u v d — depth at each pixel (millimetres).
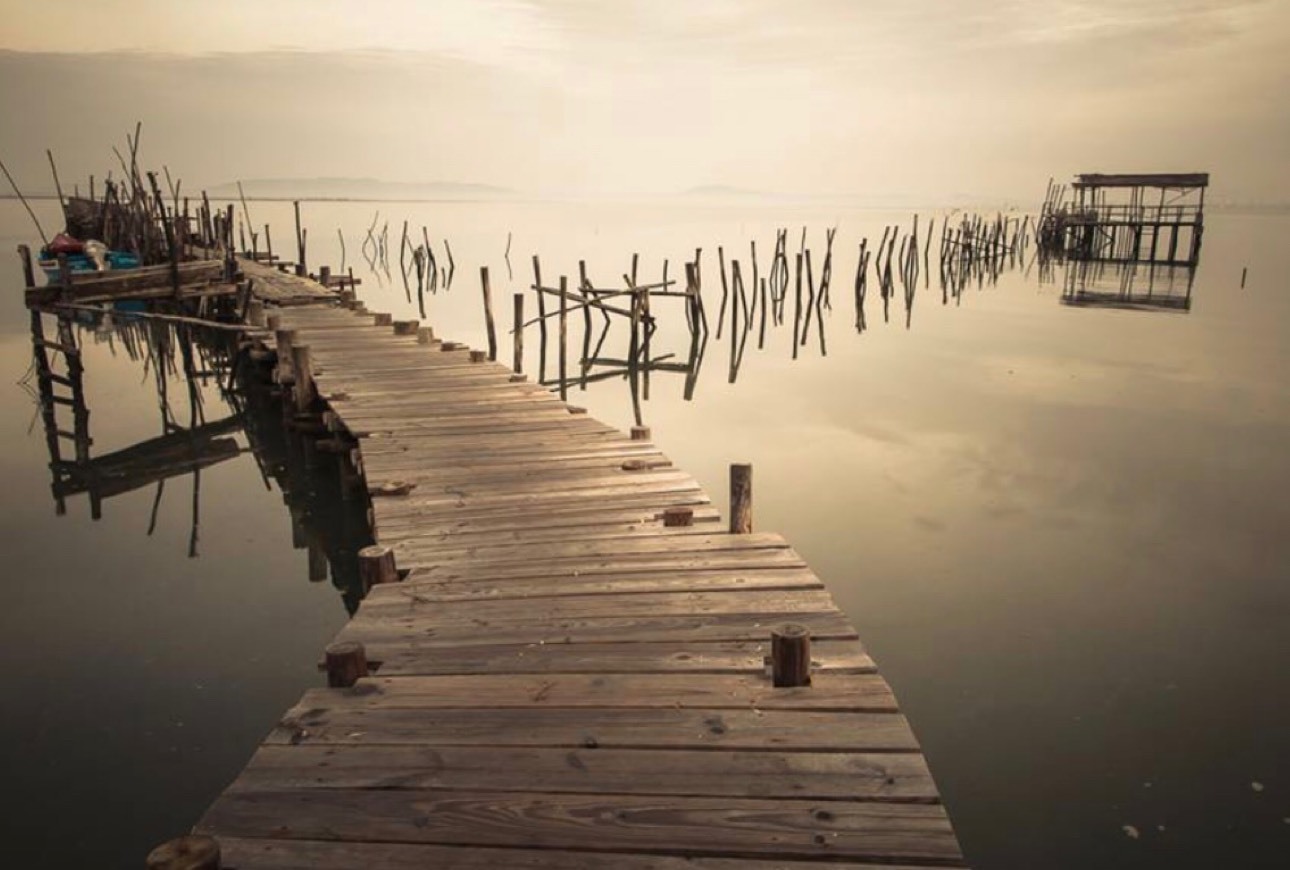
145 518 11531
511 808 3445
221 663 7418
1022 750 6074
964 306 34250
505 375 13094
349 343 16031
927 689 6867
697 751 3797
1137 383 19297
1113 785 5695
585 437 9602
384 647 4832
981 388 19047
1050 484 12234
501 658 4684
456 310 34469
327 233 88125
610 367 23969
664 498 7453
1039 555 9633
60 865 4980
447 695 4301
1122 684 6945
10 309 31875
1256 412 16500
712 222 118938
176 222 26891
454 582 5742
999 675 7086
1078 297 36875
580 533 6629
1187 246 70250
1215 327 27703
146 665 7371
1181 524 10633
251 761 3762
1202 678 7043
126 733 6324
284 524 11320
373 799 3512
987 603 8414
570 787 3566
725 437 15336
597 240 73938
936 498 11672
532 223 113125
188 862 2797
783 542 6340
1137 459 13469
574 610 5277
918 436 15086
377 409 10961
